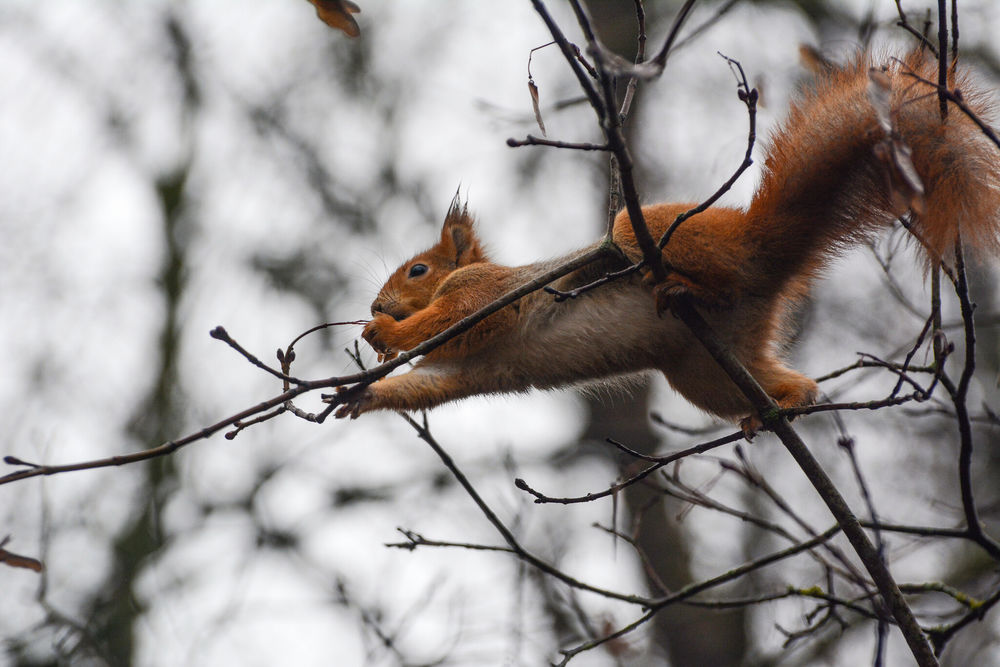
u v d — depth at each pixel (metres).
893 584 6.34
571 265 6.61
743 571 7.92
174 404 17.20
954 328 9.47
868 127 6.99
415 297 10.07
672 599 8.00
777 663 12.45
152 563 15.88
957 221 6.72
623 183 6.09
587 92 5.85
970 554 14.21
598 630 11.24
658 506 16.05
